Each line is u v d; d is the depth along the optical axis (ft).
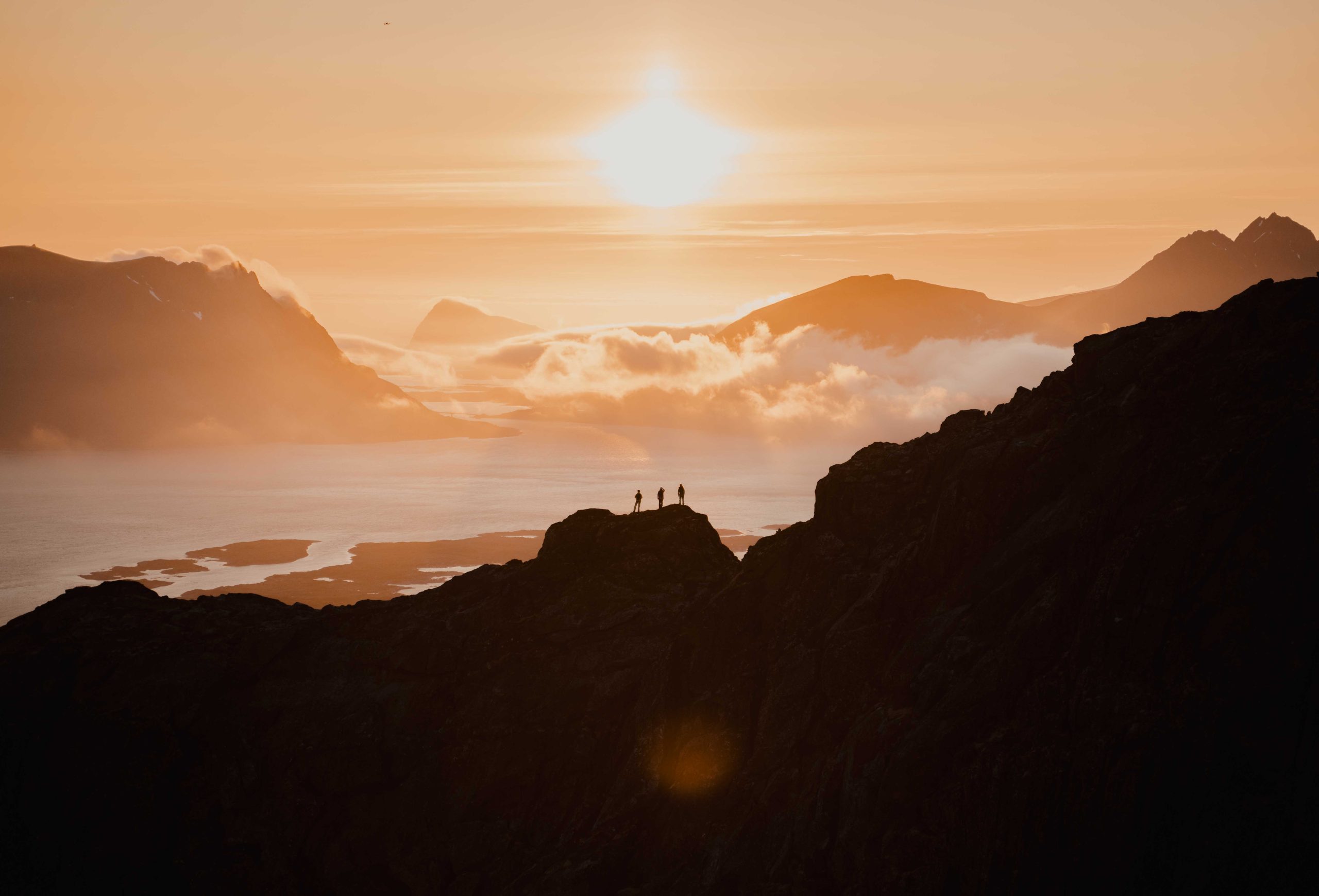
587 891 166.50
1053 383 174.40
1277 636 118.42
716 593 198.29
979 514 161.07
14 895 192.75
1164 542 127.75
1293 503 123.03
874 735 143.74
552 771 193.57
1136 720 119.96
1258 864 109.29
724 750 173.06
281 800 197.57
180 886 192.24
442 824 191.72
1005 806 124.16
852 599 173.58
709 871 155.63
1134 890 114.83
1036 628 137.90
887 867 129.70
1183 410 146.92
